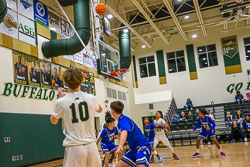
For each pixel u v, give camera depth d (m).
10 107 8.98
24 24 10.23
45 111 10.77
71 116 2.37
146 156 3.18
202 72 19.91
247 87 18.69
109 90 16.97
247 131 13.33
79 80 2.48
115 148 6.82
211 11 18.53
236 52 19.23
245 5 12.63
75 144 2.30
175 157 8.16
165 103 19.08
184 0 14.42
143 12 13.93
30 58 10.29
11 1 9.70
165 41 19.33
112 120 6.63
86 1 11.36
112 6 14.20
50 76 11.38
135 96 20.91
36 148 9.90
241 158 7.35
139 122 19.59
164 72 20.80
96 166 2.38
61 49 11.00
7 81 8.98
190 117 17.16
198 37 20.27
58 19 12.66
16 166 8.98
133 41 21.06
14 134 8.96
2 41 9.02
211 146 12.12
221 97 19.23
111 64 13.93
